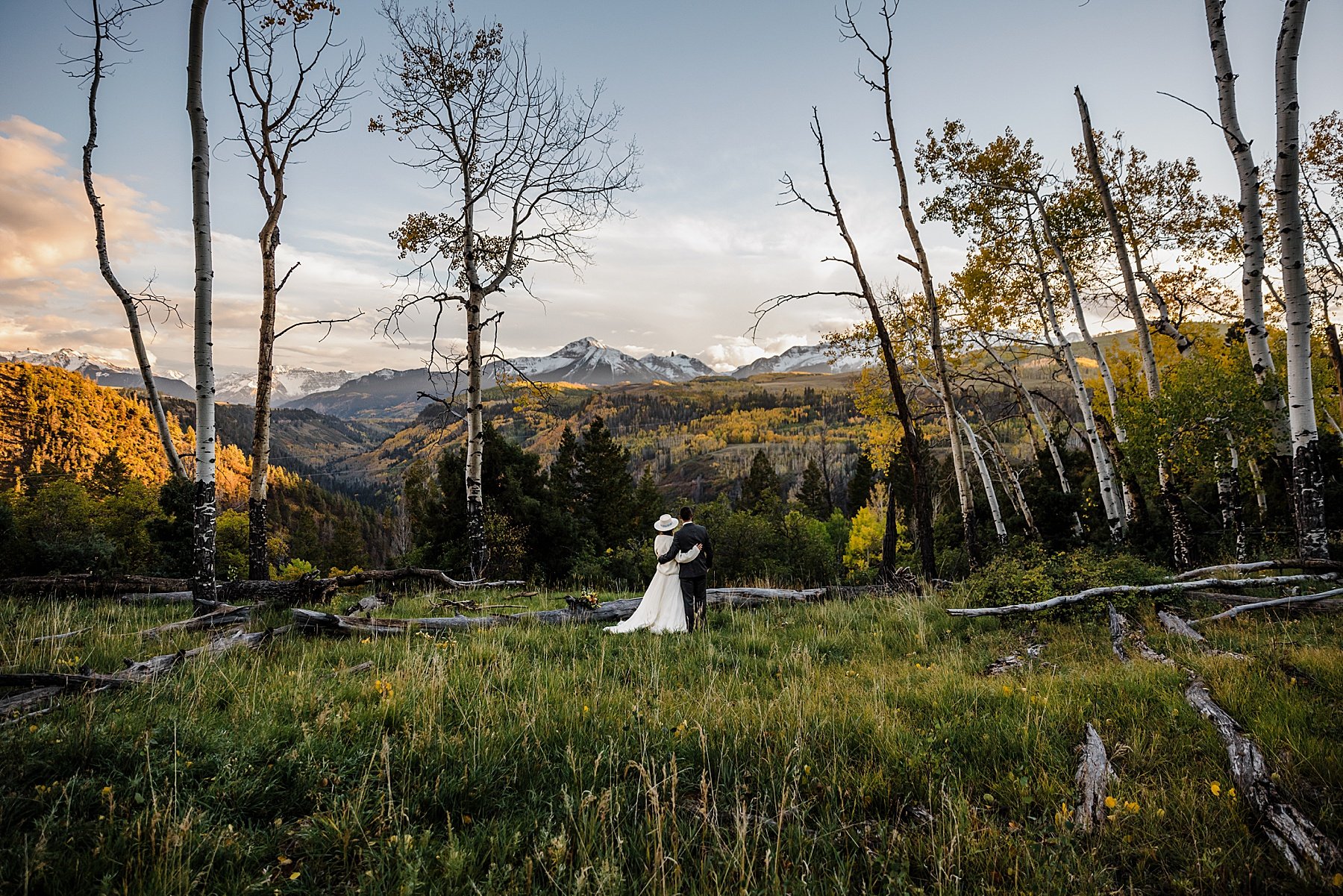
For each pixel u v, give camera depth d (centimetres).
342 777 327
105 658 557
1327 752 333
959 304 1845
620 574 1841
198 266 816
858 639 791
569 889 246
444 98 1336
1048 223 1595
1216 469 1183
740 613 980
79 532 1842
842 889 251
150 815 274
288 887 250
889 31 1326
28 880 227
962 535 2434
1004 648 694
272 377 1142
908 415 1330
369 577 1101
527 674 550
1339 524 1298
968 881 265
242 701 434
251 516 1106
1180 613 736
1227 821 286
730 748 382
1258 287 1012
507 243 1420
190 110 807
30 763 309
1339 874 238
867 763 361
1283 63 840
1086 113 1354
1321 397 1839
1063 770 346
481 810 317
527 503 1959
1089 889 251
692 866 275
